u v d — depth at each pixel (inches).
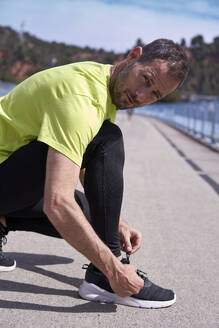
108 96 80.5
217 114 511.2
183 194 220.5
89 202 85.9
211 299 97.7
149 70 76.4
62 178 73.0
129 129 849.5
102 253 74.9
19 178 84.8
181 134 812.0
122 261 89.0
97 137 83.5
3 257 105.3
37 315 85.0
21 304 89.2
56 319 83.7
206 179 270.4
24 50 3777.1
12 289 96.1
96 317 85.4
